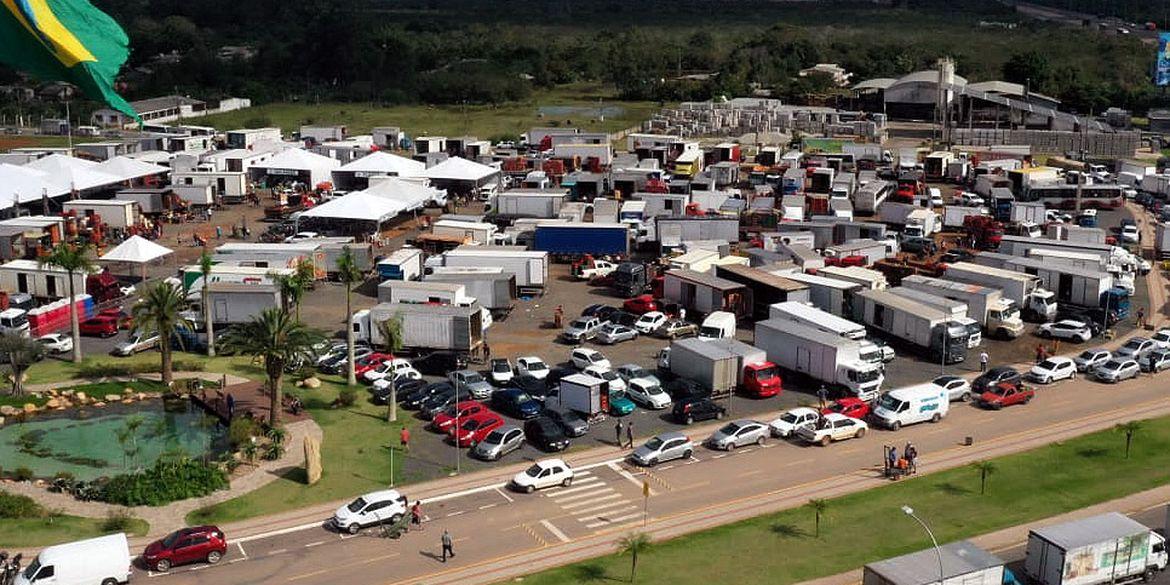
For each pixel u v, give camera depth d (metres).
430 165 185.50
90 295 103.94
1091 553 53.59
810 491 66.06
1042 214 143.50
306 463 66.25
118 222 139.38
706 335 94.50
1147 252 132.50
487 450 70.44
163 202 151.75
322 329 98.12
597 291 115.25
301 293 96.69
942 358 90.56
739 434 72.88
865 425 75.38
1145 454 71.56
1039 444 73.50
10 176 146.12
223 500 64.25
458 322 89.06
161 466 66.06
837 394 83.06
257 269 105.38
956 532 60.34
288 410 78.44
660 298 108.19
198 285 98.94
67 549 53.38
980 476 68.06
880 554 57.62
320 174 173.25
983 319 99.00
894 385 85.38
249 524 61.31
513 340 97.69
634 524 61.47
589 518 62.28
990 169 179.25
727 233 131.25
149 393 82.94
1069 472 68.75
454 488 66.31
